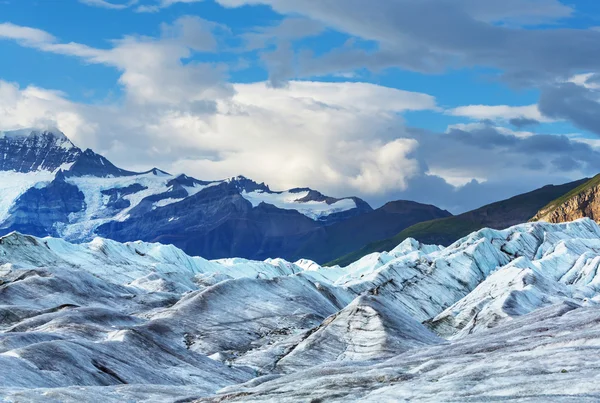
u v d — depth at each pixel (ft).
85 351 378.12
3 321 559.79
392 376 257.75
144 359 409.90
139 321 575.79
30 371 330.95
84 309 542.16
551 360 223.10
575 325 303.27
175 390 332.19
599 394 181.27
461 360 264.31
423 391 219.00
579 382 192.85
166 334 563.89
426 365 268.82
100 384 353.51
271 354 497.46
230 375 437.58
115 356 392.47
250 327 611.88
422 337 495.82
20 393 282.15
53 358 352.28
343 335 492.54
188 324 597.11
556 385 195.21
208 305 637.71
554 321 345.72
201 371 428.15
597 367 205.87
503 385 205.98
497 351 277.44
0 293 645.51
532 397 189.37
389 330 486.79
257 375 457.68
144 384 350.84
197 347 549.13
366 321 500.74
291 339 524.52
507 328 395.55
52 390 295.48
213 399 279.08
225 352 538.88
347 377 266.98
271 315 645.10
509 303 580.30
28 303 645.51
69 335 441.27
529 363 224.33
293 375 311.47
